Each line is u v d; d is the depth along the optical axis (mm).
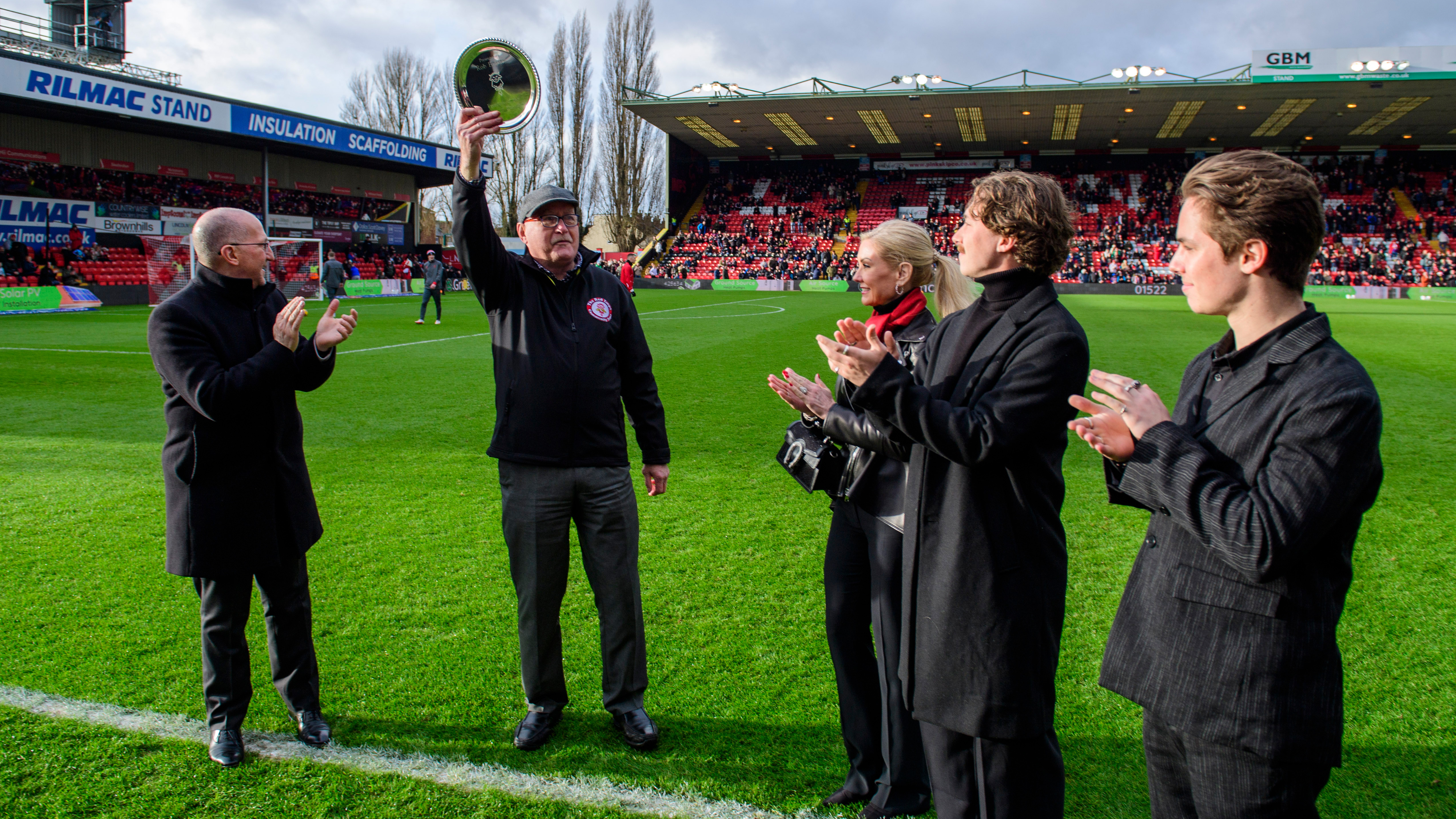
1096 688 2889
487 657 3072
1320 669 1297
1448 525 4566
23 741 2484
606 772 2396
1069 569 3967
